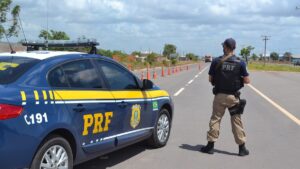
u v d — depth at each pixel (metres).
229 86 7.61
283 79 36.62
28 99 4.99
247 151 7.89
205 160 7.48
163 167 6.98
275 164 7.31
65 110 5.48
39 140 5.04
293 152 8.20
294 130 10.54
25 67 5.41
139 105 7.25
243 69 7.55
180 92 21.02
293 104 16.23
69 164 5.60
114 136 6.57
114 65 6.91
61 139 5.43
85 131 5.87
